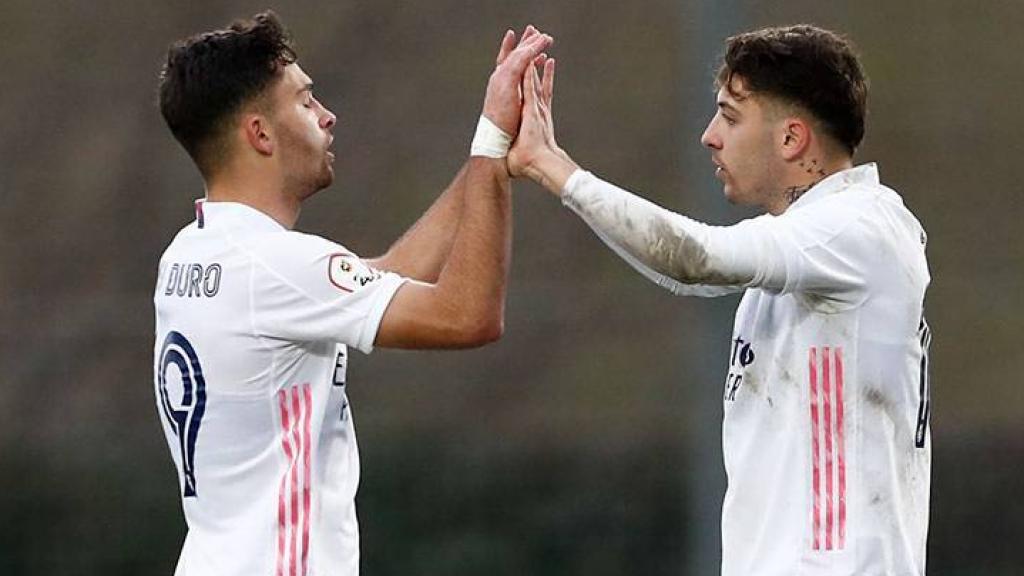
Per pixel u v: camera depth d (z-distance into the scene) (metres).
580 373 51.03
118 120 58.06
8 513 43.47
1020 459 42.31
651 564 41.19
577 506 42.00
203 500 17.02
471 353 50.88
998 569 40.97
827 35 17.00
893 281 16.45
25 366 52.09
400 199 55.28
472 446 44.94
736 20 32.50
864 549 16.31
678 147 54.78
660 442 45.28
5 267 55.28
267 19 17.48
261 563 16.56
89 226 56.25
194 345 16.88
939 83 54.69
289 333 16.64
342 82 57.41
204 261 16.95
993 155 53.81
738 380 16.98
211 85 17.14
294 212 17.59
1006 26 55.12
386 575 41.66
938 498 41.66
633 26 56.88
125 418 50.97
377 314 16.59
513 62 17.05
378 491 42.38
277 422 16.80
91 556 43.00
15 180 57.06
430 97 57.06
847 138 16.89
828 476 16.41
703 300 32.22
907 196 53.53
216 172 17.33
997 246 52.72
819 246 16.12
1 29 59.19
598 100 55.88
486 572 41.44
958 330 51.50
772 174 16.97
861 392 16.44
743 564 16.62
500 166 16.92
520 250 54.03
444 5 58.44
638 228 15.95
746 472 16.72
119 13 59.22
